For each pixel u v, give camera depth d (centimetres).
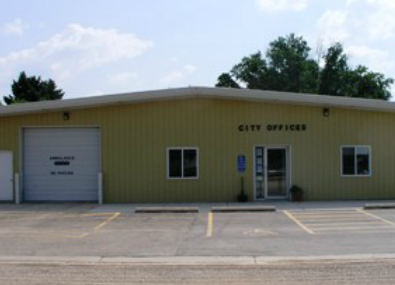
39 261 1047
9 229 1473
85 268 977
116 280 874
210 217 1673
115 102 2086
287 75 6406
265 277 880
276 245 1183
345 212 1752
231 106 2120
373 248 1126
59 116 2148
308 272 913
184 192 2120
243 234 1341
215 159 2117
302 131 2120
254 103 2120
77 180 2188
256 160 2131
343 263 985
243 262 1015
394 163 2141
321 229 1405
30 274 926
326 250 1116
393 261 997
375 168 2136
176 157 2125
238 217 1666
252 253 1099
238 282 847
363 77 6091
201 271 939
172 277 892
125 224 1548
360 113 2136
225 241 1242
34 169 2198
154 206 1969
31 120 2161
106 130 2136
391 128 2145
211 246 1182
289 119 2120
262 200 2122
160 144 2125
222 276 894
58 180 2192
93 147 2181
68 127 2177
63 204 2089
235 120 2117
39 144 2195
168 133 2123
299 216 1672
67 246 1202
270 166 2136
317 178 2119
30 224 1567
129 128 2130
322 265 970
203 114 2120
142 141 2128
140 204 2067
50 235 1361
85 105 2092
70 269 968
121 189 2133
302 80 6250
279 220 1589
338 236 1288
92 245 1212
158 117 2127
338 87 6091
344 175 2127
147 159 2125
